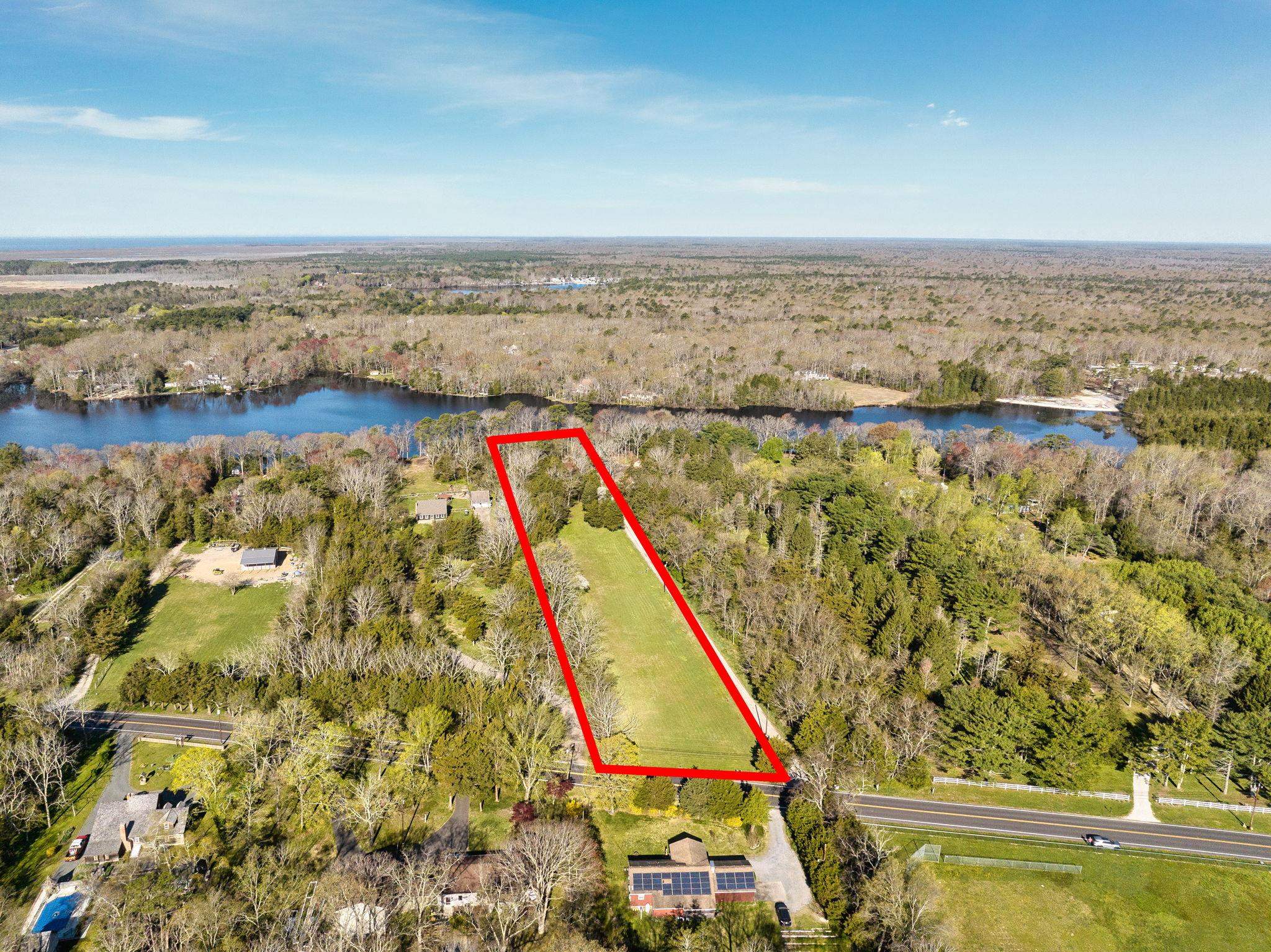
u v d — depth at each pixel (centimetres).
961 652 12056
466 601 12825
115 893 7356
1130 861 8569
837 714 10000
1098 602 12319
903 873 7956
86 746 10138
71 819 8850
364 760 9662
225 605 13838
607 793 9100
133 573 13875
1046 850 8688
